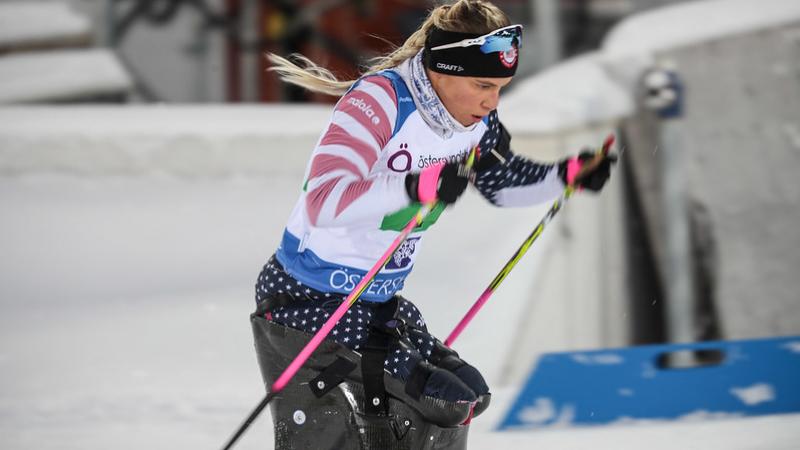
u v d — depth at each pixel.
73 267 20.42
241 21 35.75
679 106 22.30
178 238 21.50
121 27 36.94
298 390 9.65
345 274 9.60
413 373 9.42
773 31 25.16
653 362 14.69
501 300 18.16
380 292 9.75
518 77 38.62
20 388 15.69
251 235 21.61
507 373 16.75
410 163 9.40
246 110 26.14
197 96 37.50
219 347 17.16
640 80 24.48
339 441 9.59
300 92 36.94
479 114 9.36
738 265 24.77
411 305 10.27
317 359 9.55
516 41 9.21
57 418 14.62
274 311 9.73
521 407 14.36
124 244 21.33
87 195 23.58
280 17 35.47
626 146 24.20
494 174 10.55
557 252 21.23
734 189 24.83
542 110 22.95
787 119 24.98
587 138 23.11
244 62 36.84
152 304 18.78
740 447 12.84
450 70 9.09
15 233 21.66
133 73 37.41
